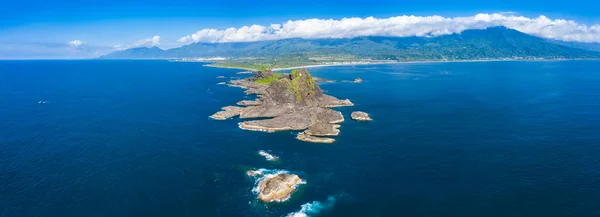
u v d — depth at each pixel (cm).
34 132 14212
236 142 12850
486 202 8169
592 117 16162
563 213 7644
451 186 8994
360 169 10169
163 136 13688
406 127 14900
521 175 9531
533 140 12581
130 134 13988
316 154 11456
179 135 13838
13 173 9862
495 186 8925
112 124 15712
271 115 17175
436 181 9294
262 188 8769
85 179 9519
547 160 10562
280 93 18938
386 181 9356
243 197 8569
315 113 16262
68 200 8369
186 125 15550
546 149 11550
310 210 7988
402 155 11281
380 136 13500
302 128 14762
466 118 16512
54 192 8750
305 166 10419
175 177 9688
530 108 18725
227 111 17812
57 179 9494
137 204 8231
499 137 13088
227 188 9031
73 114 18012
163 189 8969
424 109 18975
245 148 12138
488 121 15788
